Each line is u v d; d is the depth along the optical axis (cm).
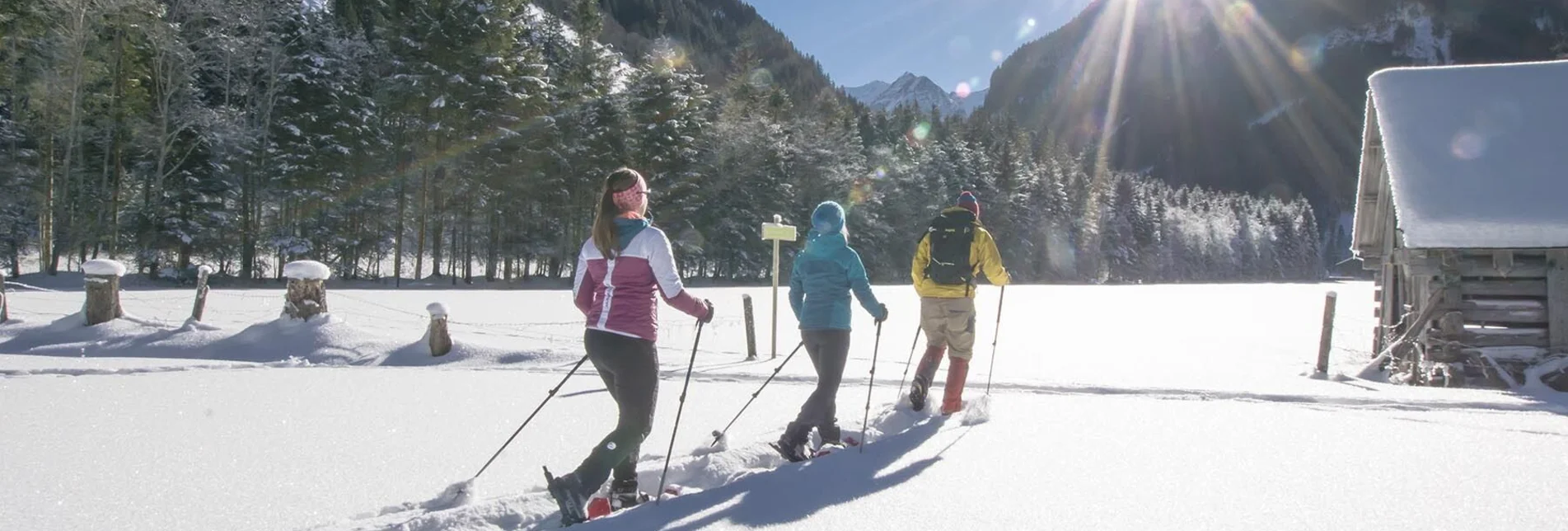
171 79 3164
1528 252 927
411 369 880
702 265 5031
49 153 2966
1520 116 1032
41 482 402
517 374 832
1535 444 505
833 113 8350
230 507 370
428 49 3531
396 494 398
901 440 512
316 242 3544
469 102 3578
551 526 344
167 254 3306
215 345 969
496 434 537
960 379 602
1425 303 1018
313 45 3659
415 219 3762
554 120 3856
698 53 14962
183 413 587
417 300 2095
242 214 3456
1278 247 11731
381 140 3659
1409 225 935
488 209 3812
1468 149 1002
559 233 4081
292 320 1005
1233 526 347
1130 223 9231
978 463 454
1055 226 7812
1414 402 681
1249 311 2486
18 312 1326
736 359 1031
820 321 513
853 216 5750
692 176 4431
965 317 602
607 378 373
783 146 5306
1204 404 661
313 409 618
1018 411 622
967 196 628
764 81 7150
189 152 3244
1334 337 1561
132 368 805
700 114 4956
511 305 2008
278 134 3497
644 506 366
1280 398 705
